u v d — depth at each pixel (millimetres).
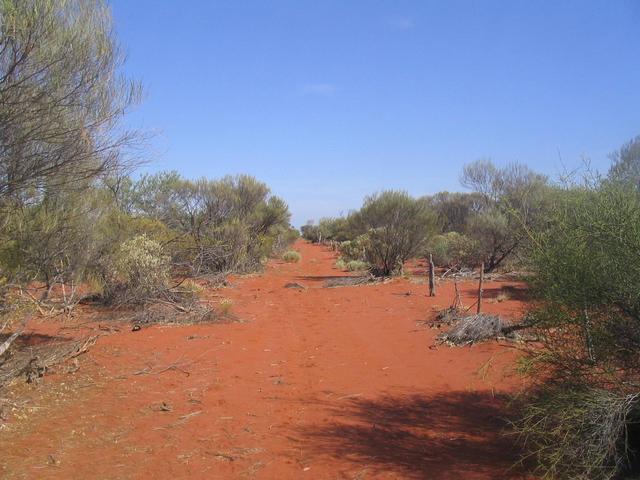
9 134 6590
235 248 24875
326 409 7031
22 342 10172
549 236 5199
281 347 10688
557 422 4824
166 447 5805
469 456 5375
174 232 20484
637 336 4547
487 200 26594
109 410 6930
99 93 7328
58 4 6582
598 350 4645
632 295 4430
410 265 27922
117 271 13852
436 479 4887
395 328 12078
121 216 14789
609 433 4309
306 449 5734
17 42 6047
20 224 8695
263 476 5129
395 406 7090
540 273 5137
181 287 15914
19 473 5027
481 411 6699
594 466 4184
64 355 9180
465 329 10172
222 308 13859
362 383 8172
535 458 5109
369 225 23484
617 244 4512
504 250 21828
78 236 10234
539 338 5238
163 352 10109
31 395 7324
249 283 21859
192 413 6891
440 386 7848
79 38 6785
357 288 19625
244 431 6281
